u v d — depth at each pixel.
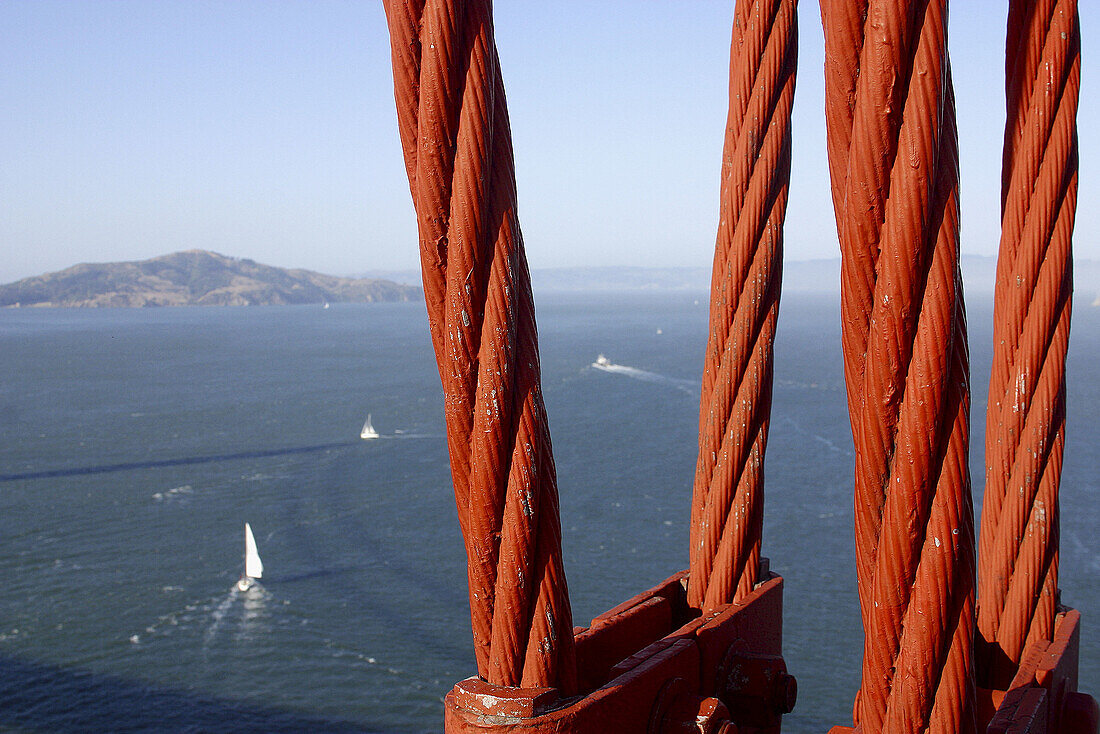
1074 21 2.41
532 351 1.89
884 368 1.62
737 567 2.85
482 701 1.88
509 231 1.83
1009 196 2.53
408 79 1.78
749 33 2.74
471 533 1.92
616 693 2.02
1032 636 2.65
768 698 2.50
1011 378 2.58
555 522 1.95
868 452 1.66
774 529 38.88
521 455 1.87
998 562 2.65
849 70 1.62
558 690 1.96
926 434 1.61
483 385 1.84
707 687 2.48
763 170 2.75
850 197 1.63
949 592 1.65
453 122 1.76
